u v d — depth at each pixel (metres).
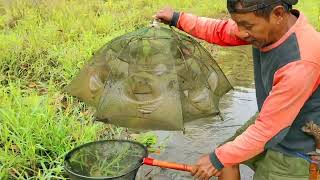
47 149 3.51
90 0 8.84
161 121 2.87
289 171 2.59
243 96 4.98
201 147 3.88
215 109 3.04
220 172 2.65
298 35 2.30
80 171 2.89
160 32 3.05
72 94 3.28
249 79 5.54
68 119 3.92
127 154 2.99
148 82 2.93
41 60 5.36
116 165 2.96
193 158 3.71
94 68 3.17
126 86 2.96
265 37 2.31
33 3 7.95
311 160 2.52
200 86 3.03
